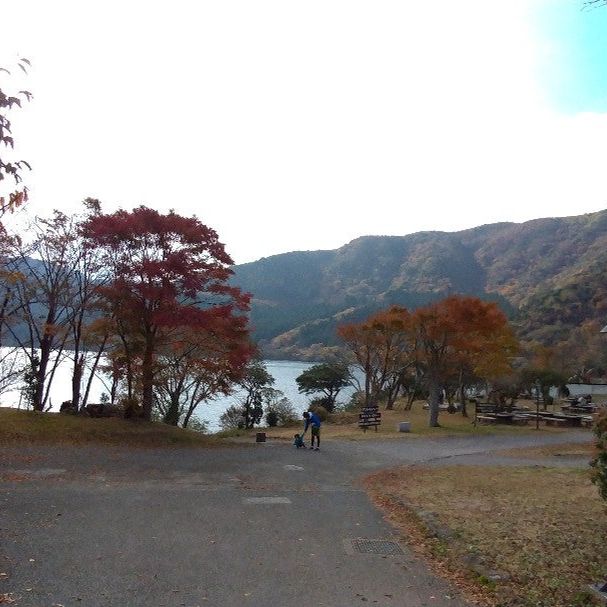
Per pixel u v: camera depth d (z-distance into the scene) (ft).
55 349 89.35
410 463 55.67
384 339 135.64
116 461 46.96
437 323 99.50
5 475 38.11
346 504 34.76
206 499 33.94
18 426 56.18
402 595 19.81
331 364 165.68
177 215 64.28
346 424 117.91
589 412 120.67
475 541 26.13
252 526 28.12
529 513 31.78
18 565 20.71
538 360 143.23
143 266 60.64
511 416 108.37
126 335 69.21
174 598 18.45
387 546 25.93
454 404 152.46
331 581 20.88
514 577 21.49
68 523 26.81
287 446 67.62
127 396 73.97
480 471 49.26
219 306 63.67
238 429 119.03
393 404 164.76
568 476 45.88
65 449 51.16
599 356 199.82
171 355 74.59
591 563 22.91
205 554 23.25
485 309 99.91
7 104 12.98
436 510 32.65
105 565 21.29
